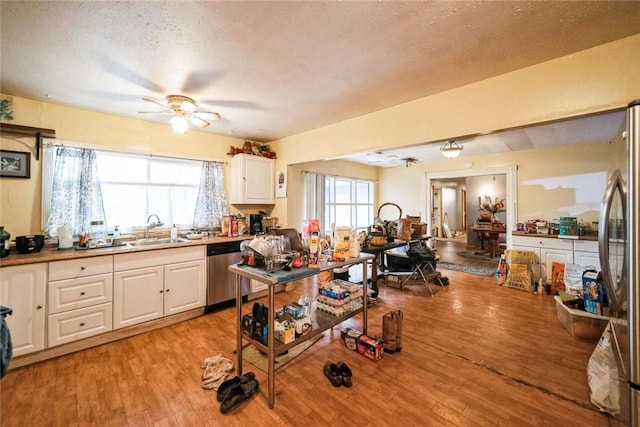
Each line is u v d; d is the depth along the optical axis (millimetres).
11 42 1652
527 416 1606
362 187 6734
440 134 2434
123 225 3129
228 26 1521
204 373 2004
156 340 2541
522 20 1488
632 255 1050
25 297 2086
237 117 3119
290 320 1982
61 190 2641
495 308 3318
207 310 3246
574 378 1949
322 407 1693
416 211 6496
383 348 2328
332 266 2076
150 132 3244
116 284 2510
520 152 4891
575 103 1811
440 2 1346
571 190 4402
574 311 2588
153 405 1704
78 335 2307
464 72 2072
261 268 1917
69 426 1537
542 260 4133
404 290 4020
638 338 1049
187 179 3646
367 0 1323
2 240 2170
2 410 1648
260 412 1654
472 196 7914
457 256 6609
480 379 1954
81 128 2791
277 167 4211
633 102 1045
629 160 1052
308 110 2887
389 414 1633
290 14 1425
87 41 1654
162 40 1652
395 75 2117
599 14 1437
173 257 2889
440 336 2607
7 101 2406
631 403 1071
